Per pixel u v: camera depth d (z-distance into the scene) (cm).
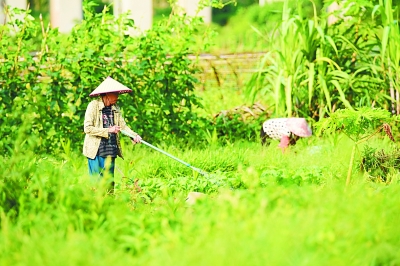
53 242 962
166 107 2266
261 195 1116
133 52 2269
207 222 1008
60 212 1076
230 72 3095
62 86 2195
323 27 2378
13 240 1012
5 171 1216
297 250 921
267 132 2109
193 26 2294
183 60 2295
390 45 2273
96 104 1612
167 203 1285
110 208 1130
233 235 934
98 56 2202
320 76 2261
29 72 2239
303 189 1162
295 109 2309
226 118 2392
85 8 2230
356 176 1568
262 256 890
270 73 2355
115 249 1020
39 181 1159
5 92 2144
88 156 1586
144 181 1619
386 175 1648
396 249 1003
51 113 2169
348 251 941
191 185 1562
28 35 2198
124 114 2233
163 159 1848
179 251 921
